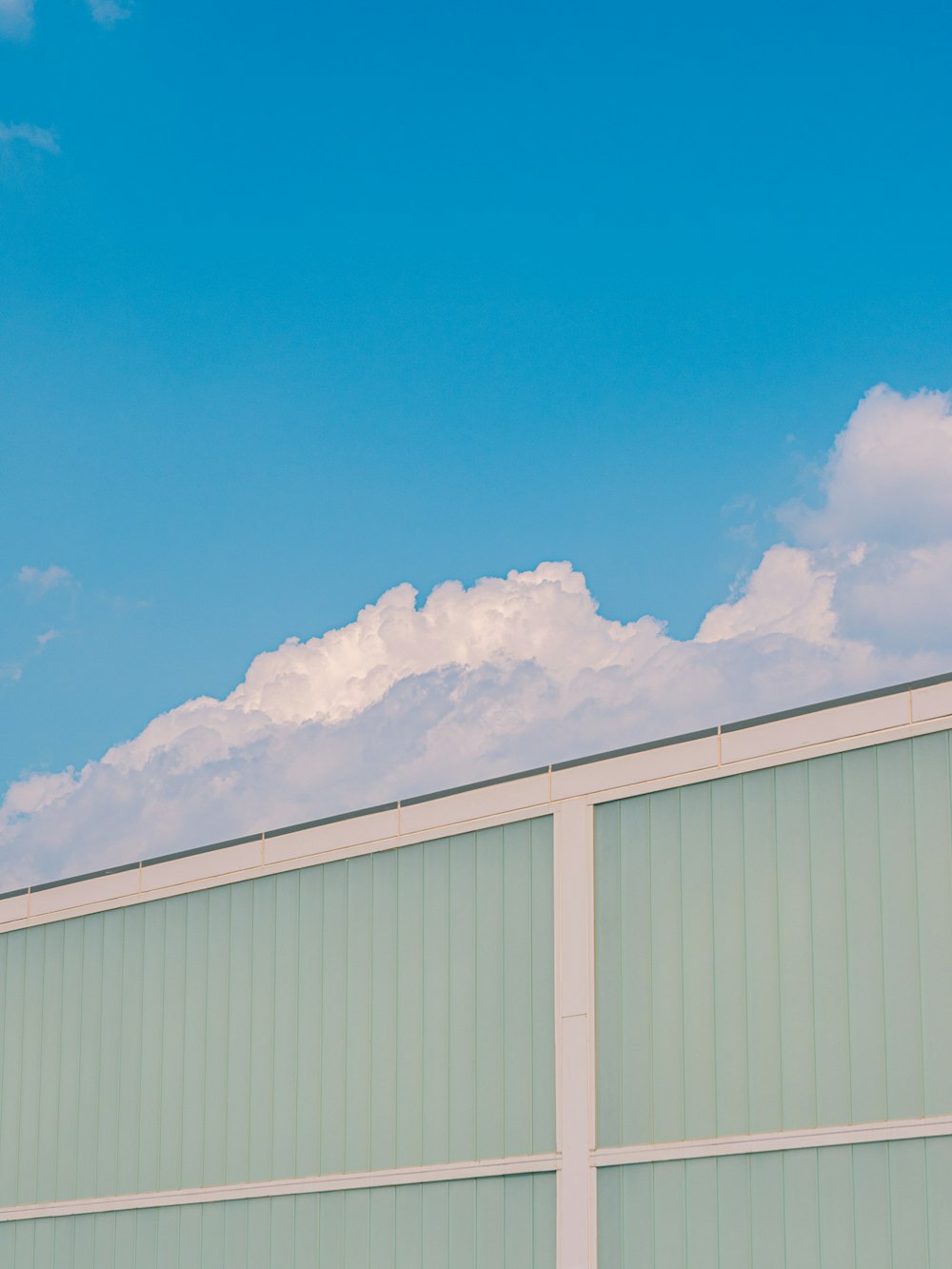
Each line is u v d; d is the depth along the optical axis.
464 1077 22.14
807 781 19.80
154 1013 25.81
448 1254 21.81
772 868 19.89
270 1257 23.58
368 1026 23.25
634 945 20.88
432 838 23.11
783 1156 19.25
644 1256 20.09
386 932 23.36
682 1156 19.97
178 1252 24.62
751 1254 19.28
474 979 22.30
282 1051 24.14
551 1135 21.16
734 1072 19.80
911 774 19.00
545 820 21.97
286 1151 23.78
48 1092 26.86
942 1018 18.38
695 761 20.73
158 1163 25.20
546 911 21.73
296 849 24.61
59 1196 26.30
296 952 24.30
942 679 18.92
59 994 27.12
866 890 19.14
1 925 28.17
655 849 20.91
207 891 25.61
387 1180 22.59
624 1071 20.69
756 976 19.81
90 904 27.03
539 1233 21.05
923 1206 18.17
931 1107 18.30
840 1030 19.08
